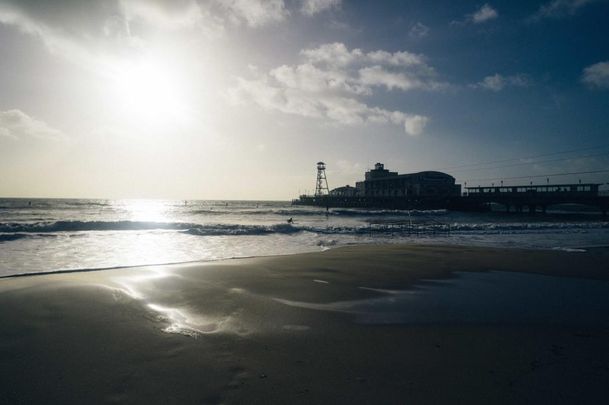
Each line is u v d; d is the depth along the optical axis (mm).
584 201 64125
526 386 4379
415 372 4742
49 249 16797
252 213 66625
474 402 3992
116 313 7105
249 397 4047
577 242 22141
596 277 11422
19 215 48031
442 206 86875
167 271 11492
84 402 3930
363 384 4391
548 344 5848
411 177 94812
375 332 6348
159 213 61438
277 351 5406
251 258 14500
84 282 9602
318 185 144375
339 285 9984
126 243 19719
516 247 19188
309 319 7012
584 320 7148
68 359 5020
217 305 7812
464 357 5273
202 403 3920
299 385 4344
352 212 74000
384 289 9633
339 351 5445
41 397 4023
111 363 4902
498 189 81688
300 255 15492
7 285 9133
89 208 76188
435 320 7078
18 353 5195
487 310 7785
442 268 12703
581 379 4578
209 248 18609
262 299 8391
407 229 29984
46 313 7012
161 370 4707
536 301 8539
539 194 70938
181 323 6621
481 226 32656
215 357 5145
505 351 5527
